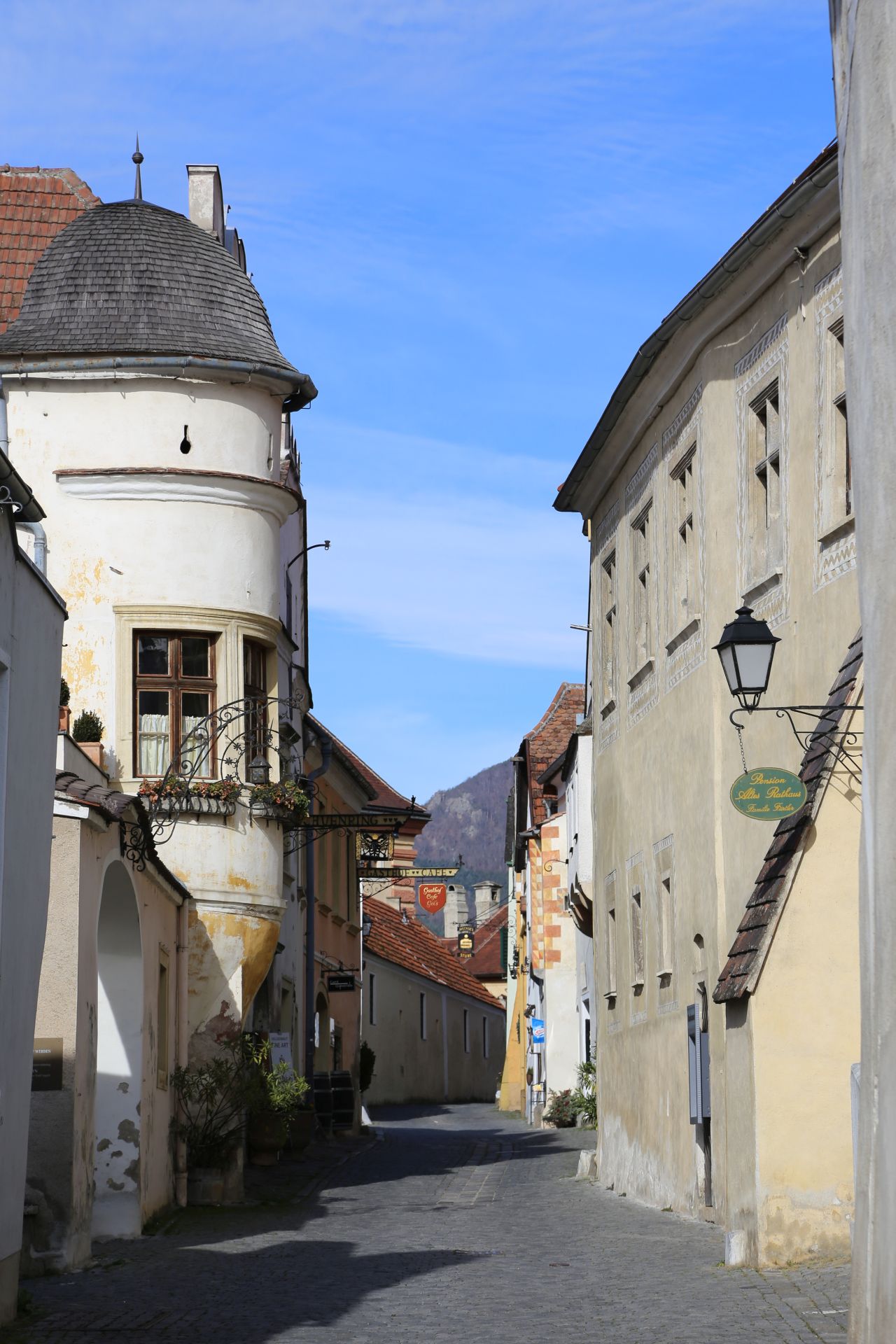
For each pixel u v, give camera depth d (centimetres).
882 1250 778
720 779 1802
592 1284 1304
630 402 2098
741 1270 1338
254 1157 2589
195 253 2366
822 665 1527
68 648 2211
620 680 2305
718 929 1784
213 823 2194
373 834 3039
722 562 1805
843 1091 1352
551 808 4719
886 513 796
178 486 2241
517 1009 5712
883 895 795
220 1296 1292
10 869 1126
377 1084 5634
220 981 2191
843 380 1509
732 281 1708
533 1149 3192
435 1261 1491
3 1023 1111
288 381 2319
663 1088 2028
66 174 2794
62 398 2255
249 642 2289
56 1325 1145
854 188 862
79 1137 1491
